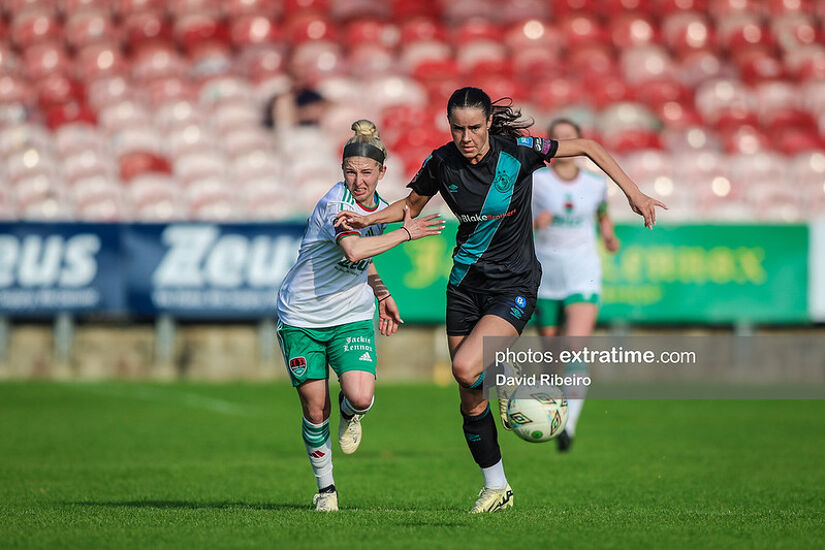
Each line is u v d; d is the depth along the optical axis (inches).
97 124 2918.3
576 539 685.9
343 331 874.1
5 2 3405.5
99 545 665.0
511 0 3489.2
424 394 2187.5
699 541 681.6
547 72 3189.0
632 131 2925.7
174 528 732.0
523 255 847.1
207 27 3265.3
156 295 2306.8
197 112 2955.2
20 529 736.3
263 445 1533.0
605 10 3503.9
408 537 690.8
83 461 1359.5
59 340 2345.0
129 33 3331.7
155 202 2642.7
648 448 1513.3
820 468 1311.5
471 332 831.1
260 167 2768.2
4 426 1708.9
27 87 3097.9
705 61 3309.5
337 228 812.6
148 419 1808.6
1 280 2293.3
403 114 2896.2
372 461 1375.5
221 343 2378.2
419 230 816.9
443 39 3331.7
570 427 1343.5
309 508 925.2
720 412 1995.6
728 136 3006.9
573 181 1333.7
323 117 2955.2
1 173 2719.0
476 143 788.0
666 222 2338.8
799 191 2824.8
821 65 3299.7
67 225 2301.9
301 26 3319.4
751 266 2349.9
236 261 2324.1
